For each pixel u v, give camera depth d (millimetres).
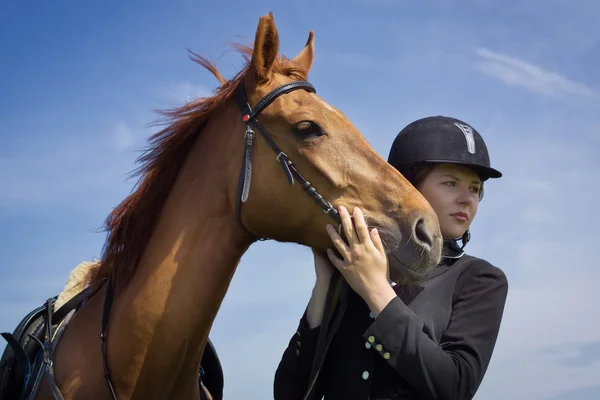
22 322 2236
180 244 1985
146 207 2115
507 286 1990
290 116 1972
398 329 1731
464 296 1928
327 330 2002
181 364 1966
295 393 2045
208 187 2035
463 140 2057
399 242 1884
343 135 1986
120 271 2070
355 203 1937
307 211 1959
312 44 2428
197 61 2322
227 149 2041
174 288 1943
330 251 1945
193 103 2203
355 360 1921
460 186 2078
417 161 2070
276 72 2137
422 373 1698
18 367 2170
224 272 2008
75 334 2039
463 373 1748
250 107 2033
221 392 2637
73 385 1944
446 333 1860
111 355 1940
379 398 1839
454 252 2074
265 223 2002
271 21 2020
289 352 2084
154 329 1924
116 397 1914
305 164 1955
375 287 1798
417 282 1873
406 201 1912
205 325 1988
